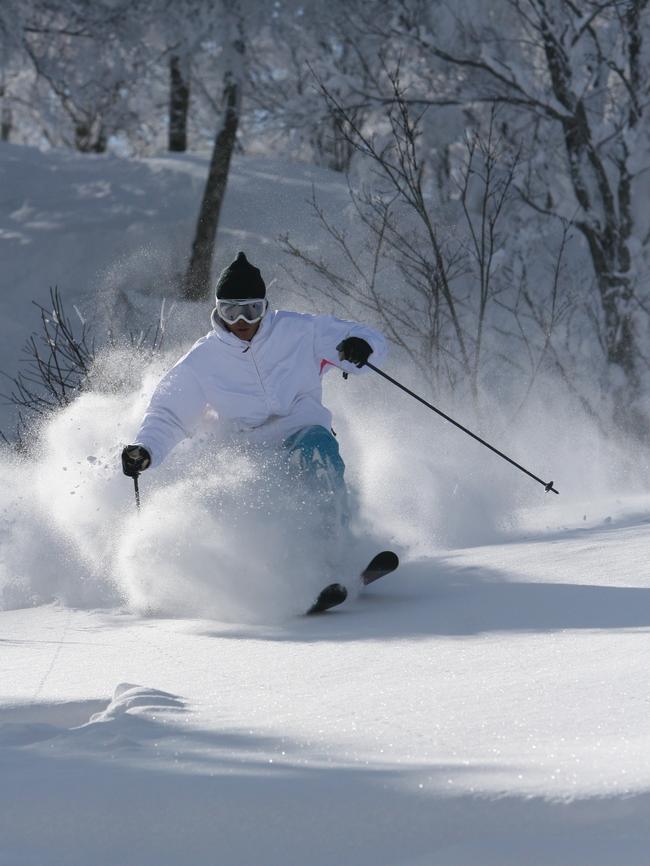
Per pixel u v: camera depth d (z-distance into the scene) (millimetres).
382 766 7387
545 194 49406
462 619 14867
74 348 32312
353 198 39031
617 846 5957
